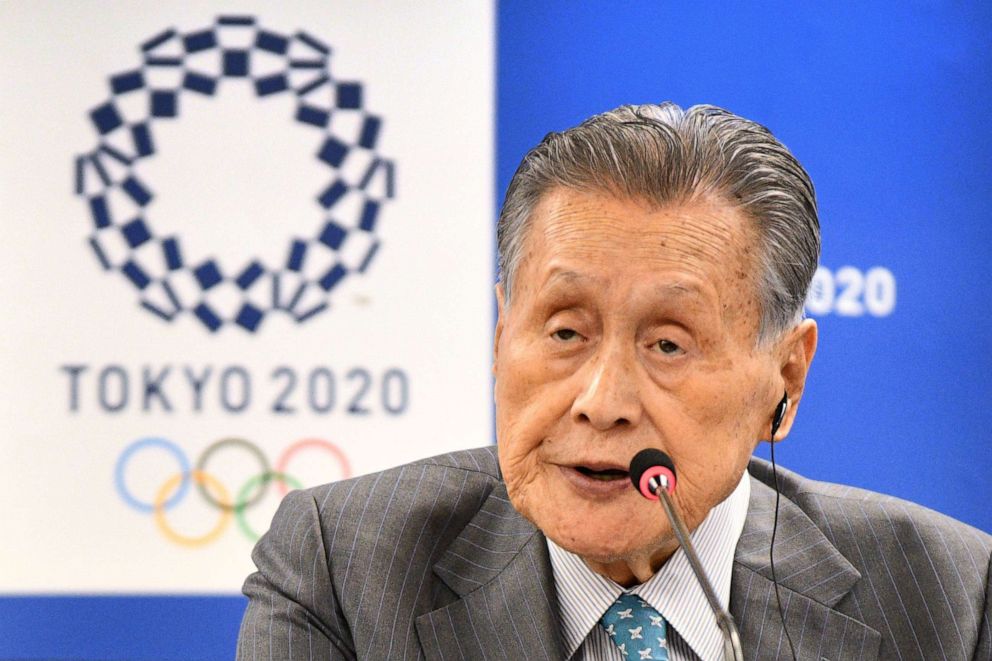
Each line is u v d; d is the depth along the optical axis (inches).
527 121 300.2
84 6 297.6
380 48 299.3
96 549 292.5
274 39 299.0
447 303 297.1
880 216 299.6
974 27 301.0
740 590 135.7
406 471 152.9
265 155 297.7
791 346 126.8
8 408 292.5
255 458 294.4
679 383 115.5
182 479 293.7
